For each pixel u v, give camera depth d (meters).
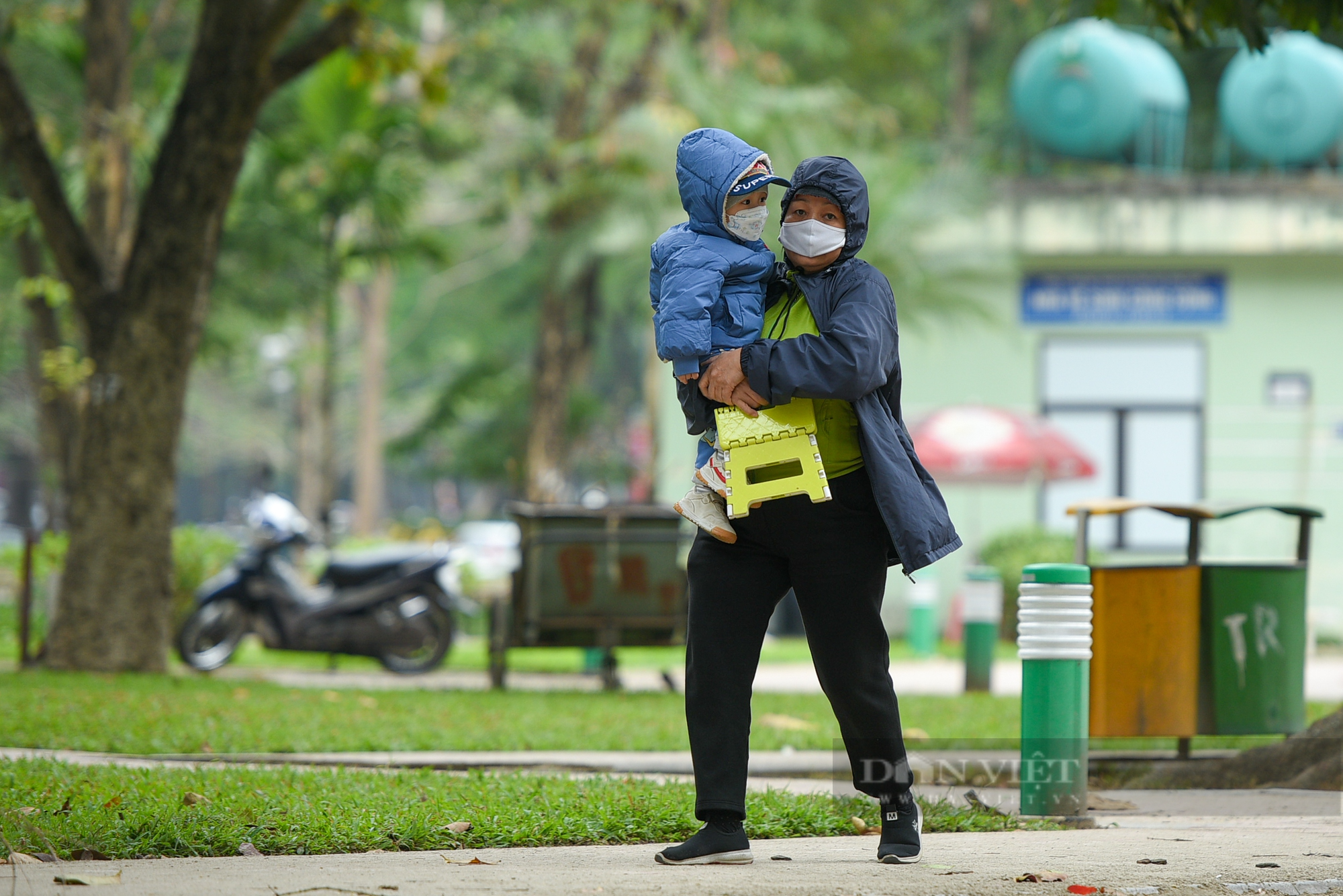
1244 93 47.56
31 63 40.56
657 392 47.44
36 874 8.48
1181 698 15.22
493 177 55.22
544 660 35.62
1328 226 44.47
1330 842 10.90
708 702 9.13
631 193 48.56
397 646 29.31
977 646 26.12
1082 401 46.19
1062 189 45.31
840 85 64.50
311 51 25.77
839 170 8.93
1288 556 44.91
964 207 45.44
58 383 32.75
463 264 87.12
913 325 45.47
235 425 131.50
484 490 125.62
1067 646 12.20
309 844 9.76
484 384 68.56
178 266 25.58
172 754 15.74
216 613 28.98
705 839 9.09
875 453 8.73
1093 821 12.06
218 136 25.44
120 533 25.33
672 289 8.77
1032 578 12.30
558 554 25.08
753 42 62.50
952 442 38.56
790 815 11.23
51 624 25.56
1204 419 45.78
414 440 68.81
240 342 61.28
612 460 75.94
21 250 35.03
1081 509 15.82
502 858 9.44
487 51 50.25
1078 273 46.16
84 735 16.64
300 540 29.31
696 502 9.09
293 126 45.31
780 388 8.55
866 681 9.13
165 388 25.62
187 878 8.38
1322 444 45.19
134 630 25.33
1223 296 45.81
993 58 69.81
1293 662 15.62
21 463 106.75
